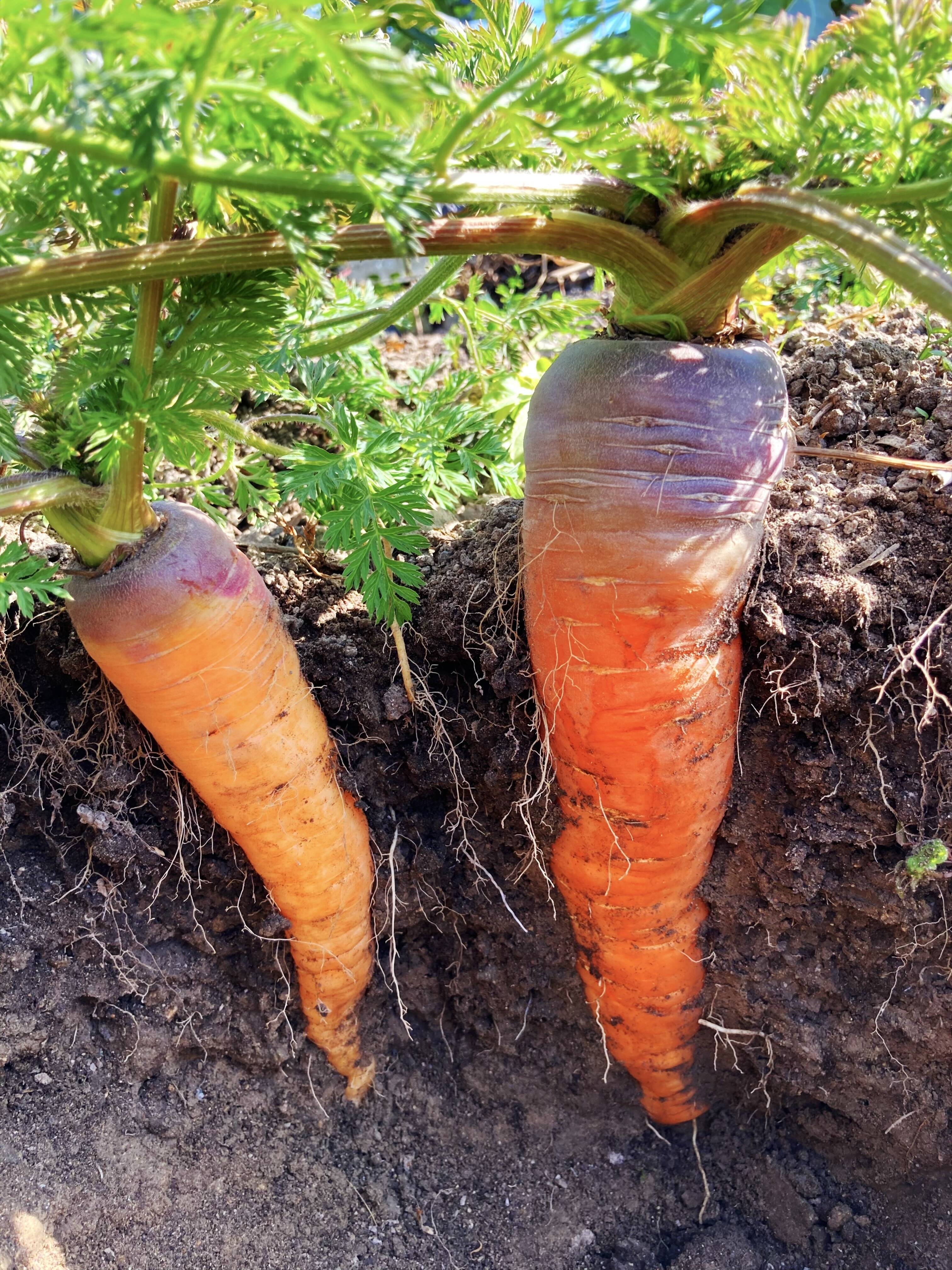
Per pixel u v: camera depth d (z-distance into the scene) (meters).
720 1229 0.27
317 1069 0.28
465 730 0.26
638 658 0.21
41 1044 0.26
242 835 0.24
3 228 0.16
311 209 0.15
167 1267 0.25
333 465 0.23
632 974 0.25
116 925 0.26
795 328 0.30
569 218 0.18
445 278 0.22
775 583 0.22
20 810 0.26
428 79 0.13
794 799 0.24
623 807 0.23
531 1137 0.29
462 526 0.28
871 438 0.25
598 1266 0.27
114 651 0.20
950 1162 0.26
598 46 0.14
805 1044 0.25
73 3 0.13
